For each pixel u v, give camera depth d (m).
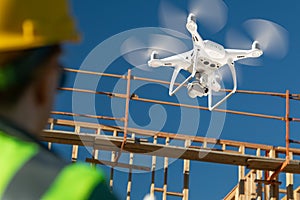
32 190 1.30
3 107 1.42
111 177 14.50
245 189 15.37
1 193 1.30
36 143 1.42
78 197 1.30
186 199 14.65
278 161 14.55
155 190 14.66
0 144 1.38
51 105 1.51
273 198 14.86
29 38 1.43
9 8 1.42
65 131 14.20
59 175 1.34
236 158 14.59
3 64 1.42
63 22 1.50
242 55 13.96
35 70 1.46
